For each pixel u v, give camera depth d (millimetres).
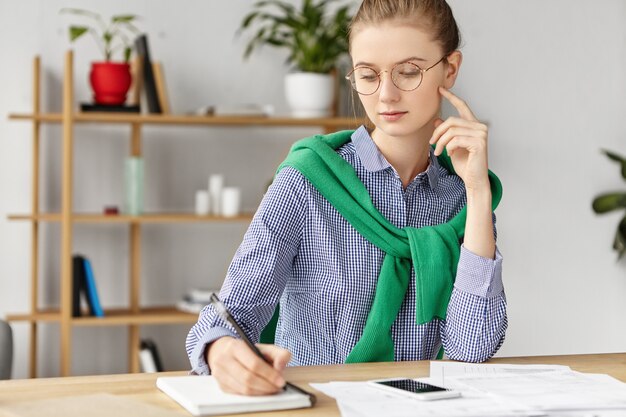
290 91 3578
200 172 3799
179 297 3793
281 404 1093
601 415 1072
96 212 3705
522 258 4074
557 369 1353
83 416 1054
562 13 4078
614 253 4148
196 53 3762
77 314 3412
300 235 1438
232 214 3555
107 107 3443
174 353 3762
